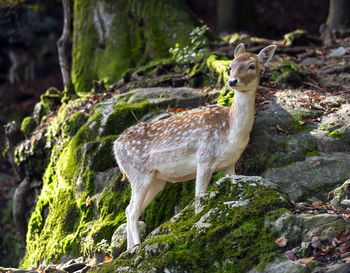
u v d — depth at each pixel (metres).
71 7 21.19
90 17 17.67
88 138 12.02
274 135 9.80
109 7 17.52
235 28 26.62
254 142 9.76
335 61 14.57
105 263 7.30
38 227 12.42
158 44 16.75
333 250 6.23
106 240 9.56
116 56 16.92
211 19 32.31
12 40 26.78
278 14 31.92
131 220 8.46
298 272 6.01
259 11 32.44
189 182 9.72
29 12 26.38
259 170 9.46
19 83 27.84
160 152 8.45
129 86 14.32
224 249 6.62
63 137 13.30
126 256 7.12
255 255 6.45
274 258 6.34
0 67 29.19
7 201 18.42
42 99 15.80
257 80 7.75
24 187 14.55
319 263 6.07
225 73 12.05
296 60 15.27
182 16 17.16
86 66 17.33
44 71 28.34
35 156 14.18
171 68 15.02
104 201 10.53
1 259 16.73
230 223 6.78
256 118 10.12
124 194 10.40
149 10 17.27
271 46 7.77
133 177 8.72
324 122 10.00
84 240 10.16
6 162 19.03
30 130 15.27
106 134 11.76
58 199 11.61
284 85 11.99
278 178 8.99
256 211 6.82
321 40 17.75
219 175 9.36
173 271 6.48
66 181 11.74
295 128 9.93
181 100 12.03
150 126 8.91
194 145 8.18
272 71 12.41
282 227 6.59
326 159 9.08
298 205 7.66
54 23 27.66
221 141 7.99
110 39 17.22
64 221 11.20
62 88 26.02
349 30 18.42
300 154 9.36
